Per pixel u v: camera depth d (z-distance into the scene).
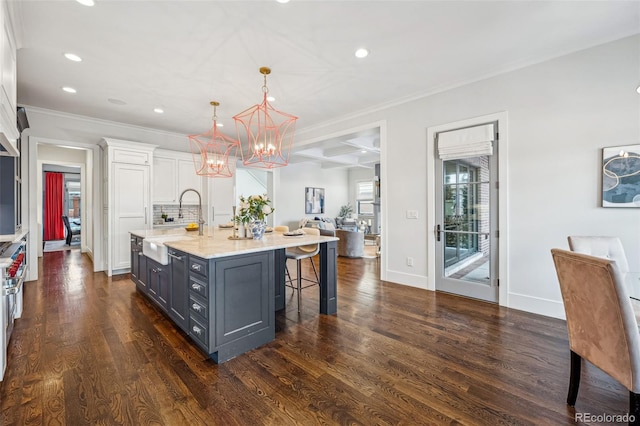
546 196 2.99
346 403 1.71
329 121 5.05
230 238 3.10
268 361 2.17
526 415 1.60
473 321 2.88
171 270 2.72
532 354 2.25
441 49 2.83
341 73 3.30
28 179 4.34
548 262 2.99
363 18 2.35
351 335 2.60
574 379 1.66
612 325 1.40
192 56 2.90
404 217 4.14
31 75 3.28
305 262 5.92
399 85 3.64
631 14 2.31
